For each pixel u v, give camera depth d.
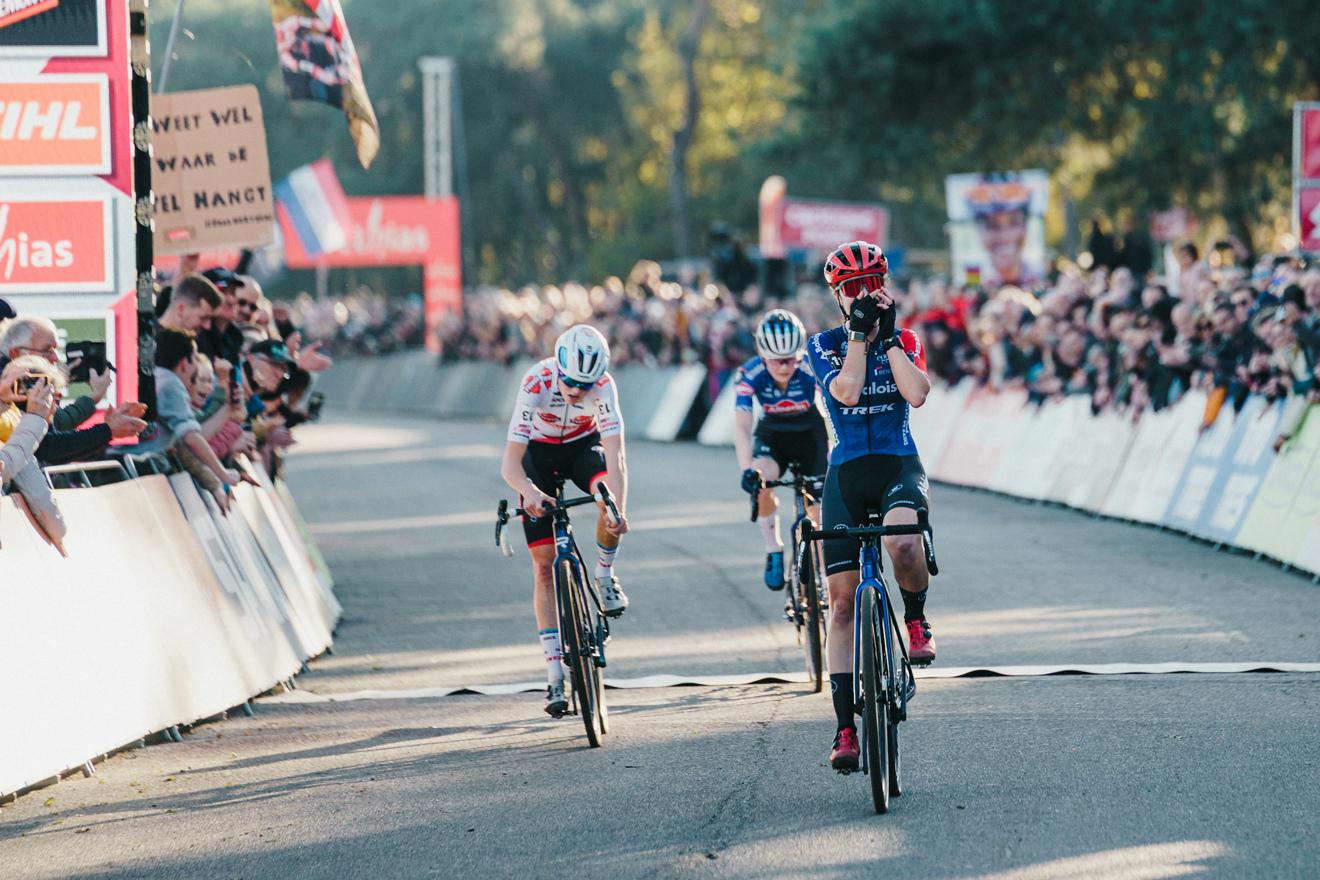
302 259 112.94
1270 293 39.25
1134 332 46.97
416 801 19.58
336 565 42.28
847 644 18.95
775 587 28.02
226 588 26.73
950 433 61.53
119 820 19.20
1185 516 43.47
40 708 20.45
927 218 164.62
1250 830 17.03
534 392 23.53
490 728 23.81
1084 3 76.81
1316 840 16.62
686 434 81.88
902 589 19.64
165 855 17.67
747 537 45.06
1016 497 54.56
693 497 55.50
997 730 22.02
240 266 40.72
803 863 16.36
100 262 26.33
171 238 36.06
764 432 28.45
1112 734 21.50
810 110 85.62
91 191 26.31
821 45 82.38
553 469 24.55
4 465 20.47
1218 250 50.12
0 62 26.11
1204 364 43.88
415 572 40.75
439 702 26.02
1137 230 64.06
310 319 142.25
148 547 24.33
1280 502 38.19
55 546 21.69
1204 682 24.83
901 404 19.53
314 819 18.92
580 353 22.34
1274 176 86.12
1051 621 30.73
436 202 117.56
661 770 20.58
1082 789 18.80
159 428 27.17
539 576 23.62
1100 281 52.00
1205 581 35.28
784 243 91.50
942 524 46.78
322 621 32.03
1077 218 128.50
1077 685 24.91
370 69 191.38
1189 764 19.81
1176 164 86.25
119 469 25.94
